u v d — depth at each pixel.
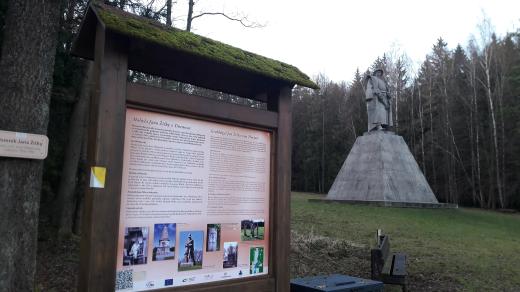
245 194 4.24
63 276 7.55
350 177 22.64
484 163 36.81
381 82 24.03
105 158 3.24
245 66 4.08
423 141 41.72
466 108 38.62
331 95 53.53
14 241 3.99
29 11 4.27
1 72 4.21
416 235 13.39
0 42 7.91
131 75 11.70
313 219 15.19
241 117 4.19
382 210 18.16
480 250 11.75
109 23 3.25
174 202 3.69
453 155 38.12
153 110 3.60
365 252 9.96
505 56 36.44
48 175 11.28
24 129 4.12
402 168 21.97
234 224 4.11
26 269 4.07
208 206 3.92
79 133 10.12
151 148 3.59
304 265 8.55
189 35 4.01
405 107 46.66
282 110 4.60
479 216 20.36
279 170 4.50
